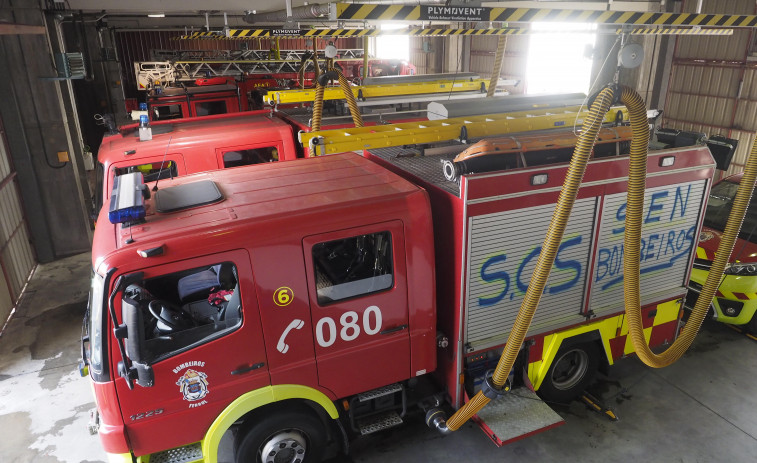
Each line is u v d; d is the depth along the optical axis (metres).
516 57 17.73
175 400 3.34
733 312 5.95
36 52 8.31
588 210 4.14
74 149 10.02
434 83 8.55
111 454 3.36
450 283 3.93
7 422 5.01
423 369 4.09
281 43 24.12
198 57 13.59
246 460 3.79
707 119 11.88
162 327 3.33
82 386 5.58
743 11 9.95
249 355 3.44
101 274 3.01
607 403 5.02
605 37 3.93
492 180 3.62
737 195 4.16
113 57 17.36
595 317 4.51
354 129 4.93
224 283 3.79
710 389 5.22
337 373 3.76
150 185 4.16
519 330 3.55
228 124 6.97
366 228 3.53
